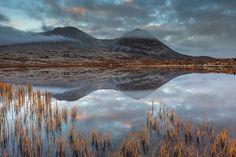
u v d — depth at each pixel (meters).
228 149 10.25
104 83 41.03
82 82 42.41
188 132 12.45
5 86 26.53
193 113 18.17
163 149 9.81
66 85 38.12
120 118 16.56
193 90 31.78
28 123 14.92
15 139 12.27
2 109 16.95
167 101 23.56
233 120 15.88
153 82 42.53
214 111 18.83
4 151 10.86
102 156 10.33
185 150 10.65
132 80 46.16
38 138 10.93
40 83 40.34
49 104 19.67
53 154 10.49
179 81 43.62
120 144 11.54
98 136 12.52
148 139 11.45
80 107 20.34
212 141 11.79
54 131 13.50
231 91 30.52
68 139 12.23
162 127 14.38
